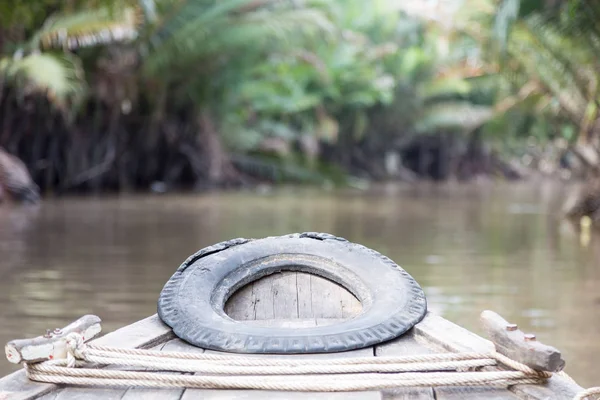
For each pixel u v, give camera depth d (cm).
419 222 1271
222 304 297
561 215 1473
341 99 3008
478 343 254
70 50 1833
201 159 2331
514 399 221
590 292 623
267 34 2109
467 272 729
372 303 293
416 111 3409
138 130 2164
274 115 2905
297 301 315
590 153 1428
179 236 976
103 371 230
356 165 3512
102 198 1741
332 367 234
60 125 1894
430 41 3250
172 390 226
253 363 238
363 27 3173
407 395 224
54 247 861
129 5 1598
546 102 2066
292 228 1097
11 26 1609
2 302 556
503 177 4231
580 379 385
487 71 2261
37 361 232
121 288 611
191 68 2086
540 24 1444
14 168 1517
